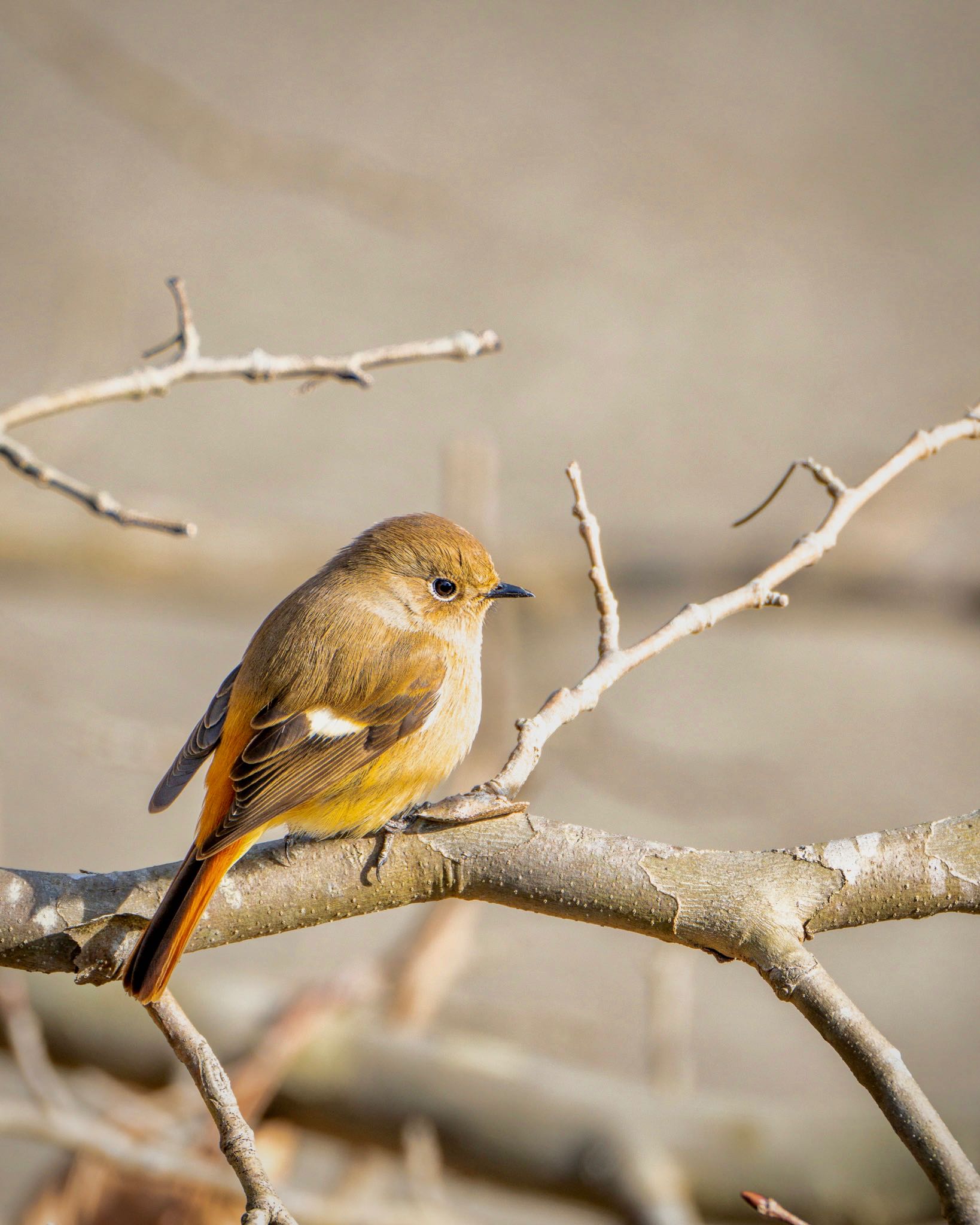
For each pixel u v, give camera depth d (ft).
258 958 38.24
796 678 50.21
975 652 49.67
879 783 46.98
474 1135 26.14
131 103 40.34
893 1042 41.57
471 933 27.71
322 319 55.62
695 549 45.39
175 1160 22.00
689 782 40.11
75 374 41.70
